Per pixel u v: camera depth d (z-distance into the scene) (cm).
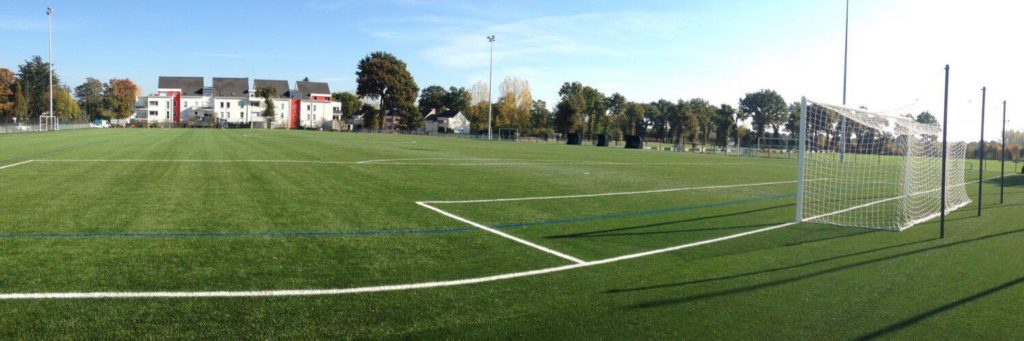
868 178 1677
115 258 491
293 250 541
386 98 8156
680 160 2603
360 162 1723
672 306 399
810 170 1898
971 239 675
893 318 382
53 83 8394
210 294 401
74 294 392
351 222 698
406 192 1012
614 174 1561
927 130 1146
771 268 515
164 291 405
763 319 376
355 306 385
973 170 2522
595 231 685
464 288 432
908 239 671
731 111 7306
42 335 321
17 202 796
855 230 732
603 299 412
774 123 7600
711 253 577
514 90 7881
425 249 562
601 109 7975
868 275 495
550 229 689
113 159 1594
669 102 8612
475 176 1367
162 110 10050
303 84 10975
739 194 1143
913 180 1071
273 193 952
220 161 1603
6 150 1936
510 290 430
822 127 1588
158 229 624
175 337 324
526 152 2889
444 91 11650
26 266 458
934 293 441
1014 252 598
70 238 567
